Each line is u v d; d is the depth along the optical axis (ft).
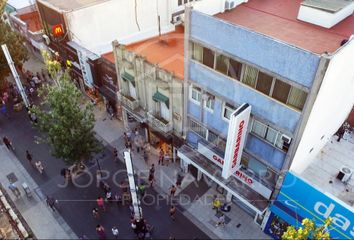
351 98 67.97
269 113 57.06
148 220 77.46
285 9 70.79
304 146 58.70
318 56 44.78
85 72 105.09
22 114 110.32
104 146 97.50
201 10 64.39
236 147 61.93
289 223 65.92
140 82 85.76
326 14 60.70
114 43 85.97
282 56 49.21
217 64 60.95
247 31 51.78
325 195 55.47
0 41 104.83
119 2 96.43
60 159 93.76
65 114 74.28
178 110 79.00
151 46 94.79
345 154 69.36
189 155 80.33
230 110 64.75
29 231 75.41
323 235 47.98
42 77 124.06
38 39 120.78
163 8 104.94
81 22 95.45
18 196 82.48
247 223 76.64
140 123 96.02
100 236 72.74
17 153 95.71
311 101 49.03
